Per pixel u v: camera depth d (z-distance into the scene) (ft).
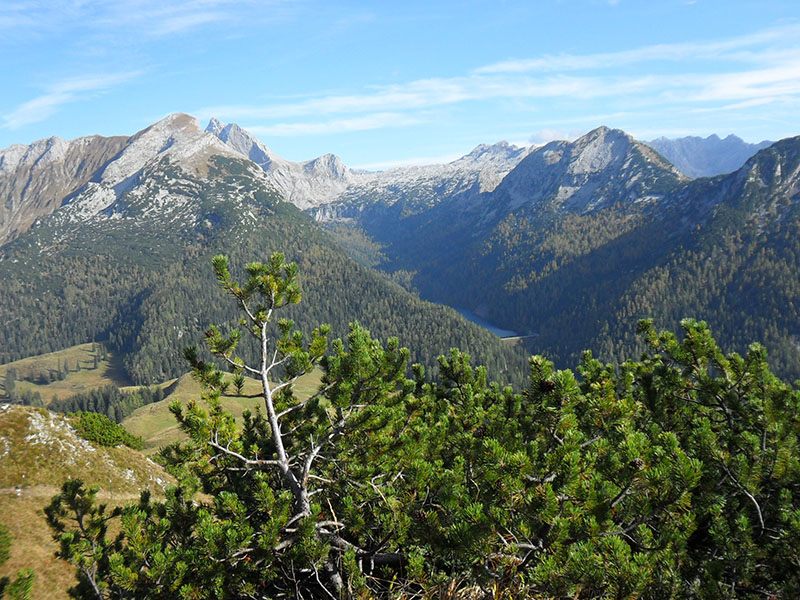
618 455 20.29
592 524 17.07
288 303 30.45
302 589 26.43
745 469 22.67
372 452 29.68
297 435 32.76
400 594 23.84
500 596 19.70
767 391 28.48
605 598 17.30
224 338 29.55
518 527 19.42
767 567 20.53
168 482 108.58
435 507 25.40
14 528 74.38
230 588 22.33
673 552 18.83
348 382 30.07
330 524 25.25
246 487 31.68
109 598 30.63
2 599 17.67
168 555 23.30
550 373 25.55
